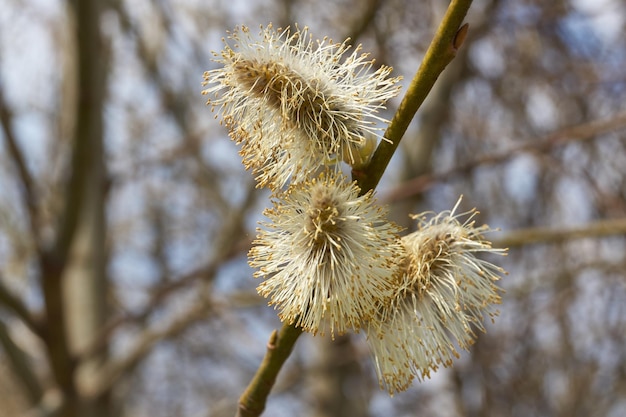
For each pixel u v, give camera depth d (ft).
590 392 32.91
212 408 29.78
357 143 7.77
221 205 30.66
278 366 8.21
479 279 8.51
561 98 26.94
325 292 7.61
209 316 22.95
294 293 7.84
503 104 28.02
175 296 26.08
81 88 18.94
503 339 29.78
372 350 8.27
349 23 24.84
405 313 8.30
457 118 28.12
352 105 7.88
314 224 7.75
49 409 19.36
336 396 29.07
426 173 26.13
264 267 7.97
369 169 7.88
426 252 8.37
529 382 31.73
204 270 19.65
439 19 24.85
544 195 28.09
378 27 24.21
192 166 31.42
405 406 33.68
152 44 29.53
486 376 31.73
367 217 7.82
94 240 22.11
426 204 29.17
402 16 25.31
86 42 18.80
